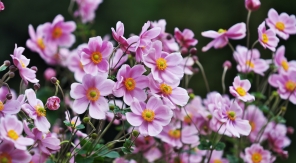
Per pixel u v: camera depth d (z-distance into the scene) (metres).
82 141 1.37
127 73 1.30
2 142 1.22
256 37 4.17
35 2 4.46
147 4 4.48
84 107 1.29
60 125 1.87
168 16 4.44
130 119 1.29
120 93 1.30
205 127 1.58
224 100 1.41
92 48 1.31
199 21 4.39
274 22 1.53
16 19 4.43
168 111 1.30
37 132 1.28
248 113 1.67
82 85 1.29
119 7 4.46
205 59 4.02
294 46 3.94
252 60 1.60
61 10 4.45
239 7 4.33
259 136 1.67
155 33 1.31
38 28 1.81
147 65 1.30
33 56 4.03
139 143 1.57
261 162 1.54
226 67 1.61
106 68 1.31
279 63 1.61
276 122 1.64
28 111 1.26
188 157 1.57
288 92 1.57
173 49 1.51
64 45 1.83
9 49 4.40
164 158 1.60
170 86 1.33
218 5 4.39
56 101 1.30
